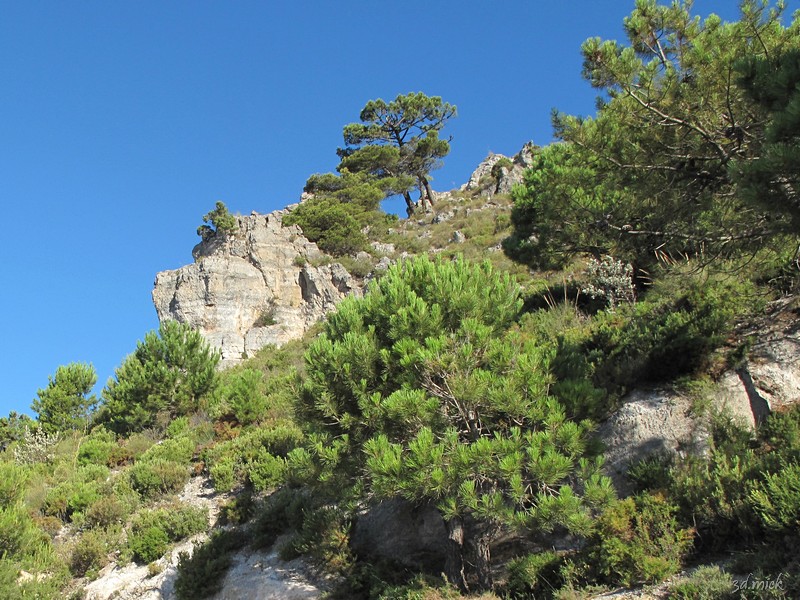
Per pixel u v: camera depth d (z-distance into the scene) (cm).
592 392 982
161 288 4025
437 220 4984
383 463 901
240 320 3838
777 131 716
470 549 1101
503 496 986
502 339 1132
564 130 1105
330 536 1280
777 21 991
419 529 1245
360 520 1330
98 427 2591
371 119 6359
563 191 1231
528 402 957
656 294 1541
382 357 1068
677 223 1117
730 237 1007
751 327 1213
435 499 1029
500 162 5650
